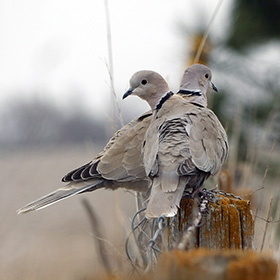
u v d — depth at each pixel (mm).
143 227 8547
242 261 4691
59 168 27109
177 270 4676
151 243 6199
